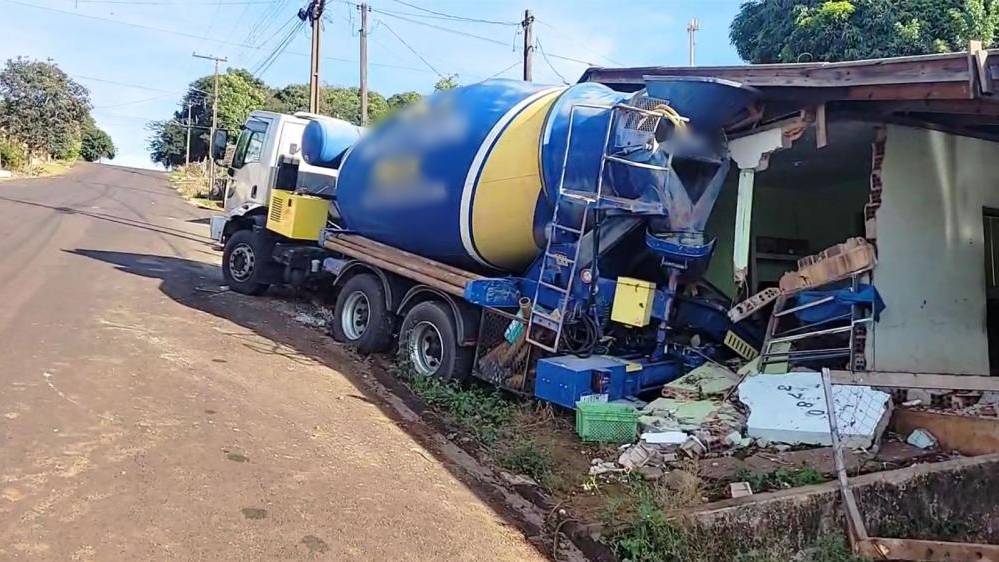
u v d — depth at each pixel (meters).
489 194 7.79
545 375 7.02
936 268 7.03
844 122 6.65
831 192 10.44
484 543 4.53
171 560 3.71
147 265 14.66
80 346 7.61
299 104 59.84
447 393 7.52
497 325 7.80
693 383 7.11
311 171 11.80
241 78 60.06
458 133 8.20
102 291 11.11
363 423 6.56
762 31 18.19
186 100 73.00
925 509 4.98
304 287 11.94
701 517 4.65
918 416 5.91
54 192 31.83
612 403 6.69
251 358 8.21
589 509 5.19
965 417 5.63
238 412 6.21
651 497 5.00
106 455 4.89
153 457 4.96
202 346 8.41
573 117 7.22
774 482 5.24
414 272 8.62
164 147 76.06
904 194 6.85
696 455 5.88
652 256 7.32
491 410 7.28
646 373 7.22
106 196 33.50
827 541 4.63
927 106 6.06
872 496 4.86
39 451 4.82
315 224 11.29
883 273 6.66
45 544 3.69
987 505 5.10
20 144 45.94
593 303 7.18
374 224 9.33
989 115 6.39
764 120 6.79
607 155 6.88
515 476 5.81
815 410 5.95
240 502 4.49
